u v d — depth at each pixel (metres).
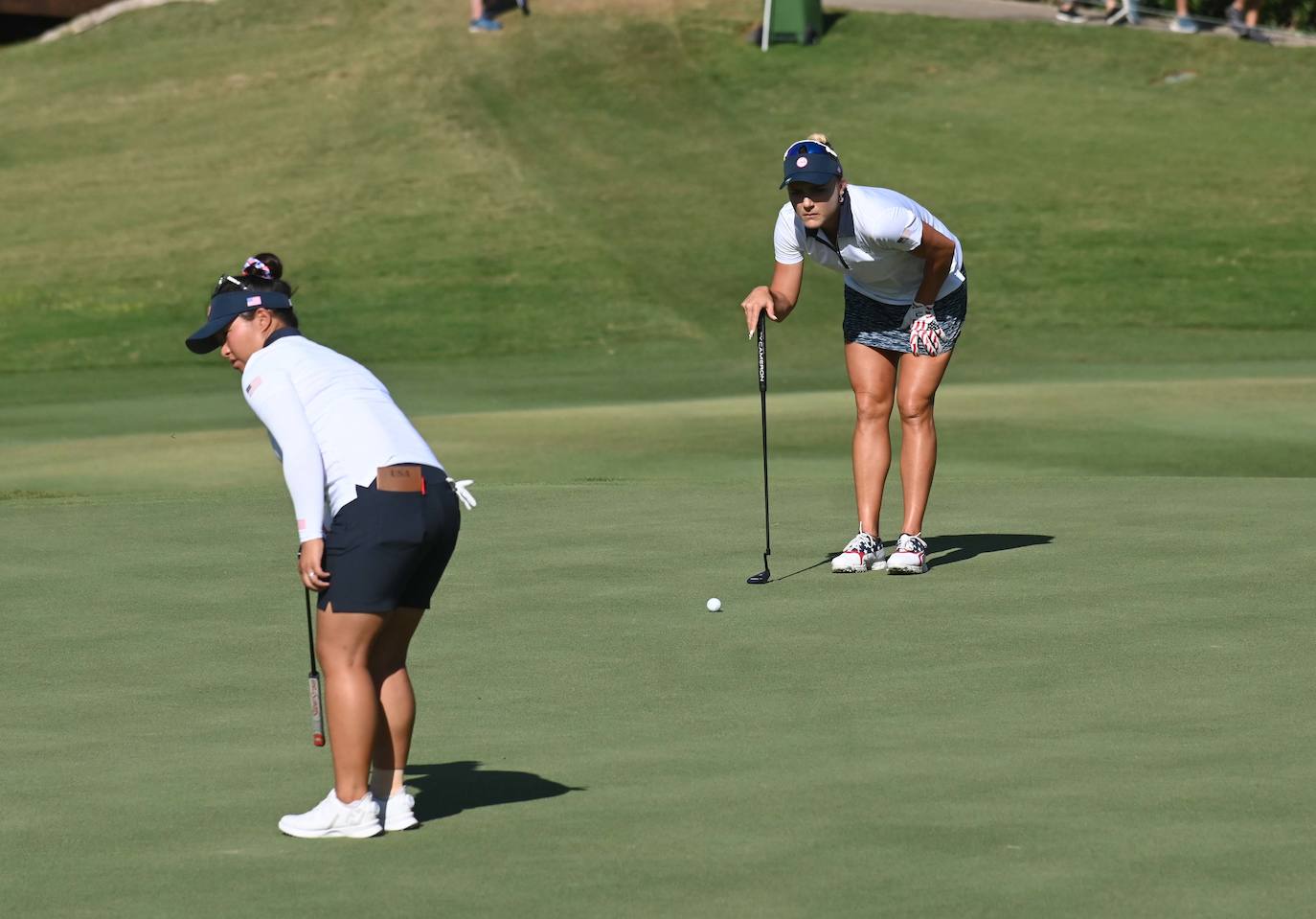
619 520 41.09
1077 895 16.89
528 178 135.75
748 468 58.72
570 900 17.06
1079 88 153.00
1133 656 27.11
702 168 136.62
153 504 45.34
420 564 19.73
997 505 42.88
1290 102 148.62
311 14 182.38
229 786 21.44
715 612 30.92
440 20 173.75
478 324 107.56
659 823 19.50
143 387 93.19
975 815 19.53
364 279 117.25
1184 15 167.50
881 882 17.38
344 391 19.75
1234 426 65.81
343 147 145.75
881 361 34.91
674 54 161.12
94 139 154.38
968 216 123.44
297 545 38.69
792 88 153.50
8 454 67.12
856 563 34.12
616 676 26.64
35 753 23.08
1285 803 19.73
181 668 27.88
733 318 107.69
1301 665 26.36
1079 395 75.00
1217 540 36.84
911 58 160.00
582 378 91.56
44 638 30.03
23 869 18.36
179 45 179.25
